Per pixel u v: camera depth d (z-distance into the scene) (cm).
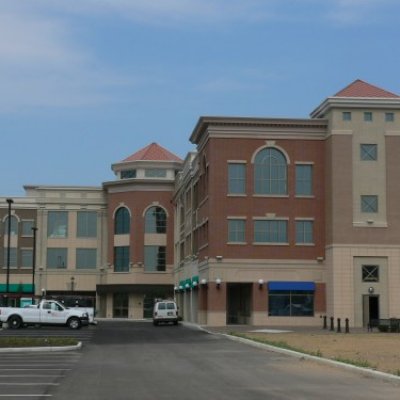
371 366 2105
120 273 8750
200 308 6031
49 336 4084
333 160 5541
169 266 8712
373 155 5584
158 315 6091
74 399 1482
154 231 8738
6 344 3006
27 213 9188
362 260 5500
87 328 5406
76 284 9088
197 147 6469
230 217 5619
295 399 1495
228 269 5581
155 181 8738
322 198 5709
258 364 2330
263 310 5569
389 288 5481
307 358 2484
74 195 9225
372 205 5553
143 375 1973
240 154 5669
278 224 5666
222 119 5638
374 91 5756
